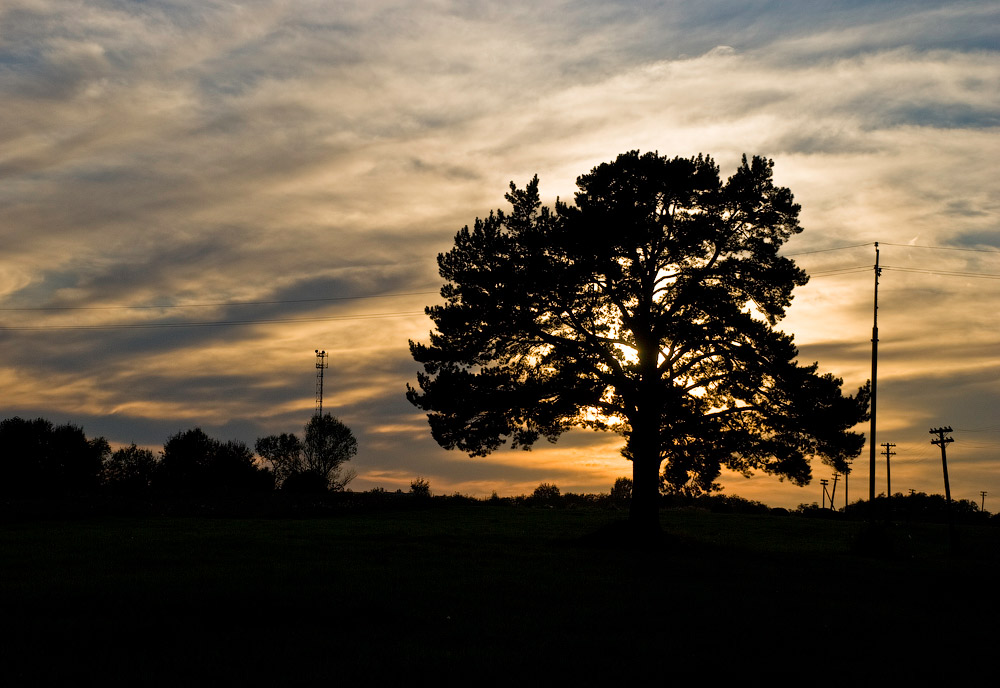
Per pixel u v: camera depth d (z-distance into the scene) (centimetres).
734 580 2336
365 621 1605
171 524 4238
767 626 1602
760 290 3353
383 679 1183
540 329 3441
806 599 1981
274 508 5806
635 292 3319
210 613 1634
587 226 3241
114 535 3419
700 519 5997
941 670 1282
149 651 1327
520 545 3297
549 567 2533
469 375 3369
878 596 2088
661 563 2711
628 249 3300
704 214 3416
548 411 3384
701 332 3247
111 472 8044
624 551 3088
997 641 1510
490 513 5872
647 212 3331
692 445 3291
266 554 2769
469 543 3356
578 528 4562
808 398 3141
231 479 8406
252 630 1501
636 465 3369
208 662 1254
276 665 1249
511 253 3431
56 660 1256
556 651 1370
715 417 3334
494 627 1562
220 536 3419
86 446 7781
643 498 3331
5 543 3053
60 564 2411
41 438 7550
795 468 3256
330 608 1692
